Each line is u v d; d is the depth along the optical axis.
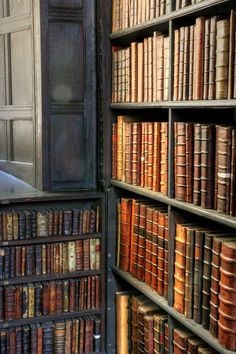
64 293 3.29
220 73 2.21
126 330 3.35
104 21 3.28
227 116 2.69
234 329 2.19
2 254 3.15
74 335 3.32
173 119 2.62
